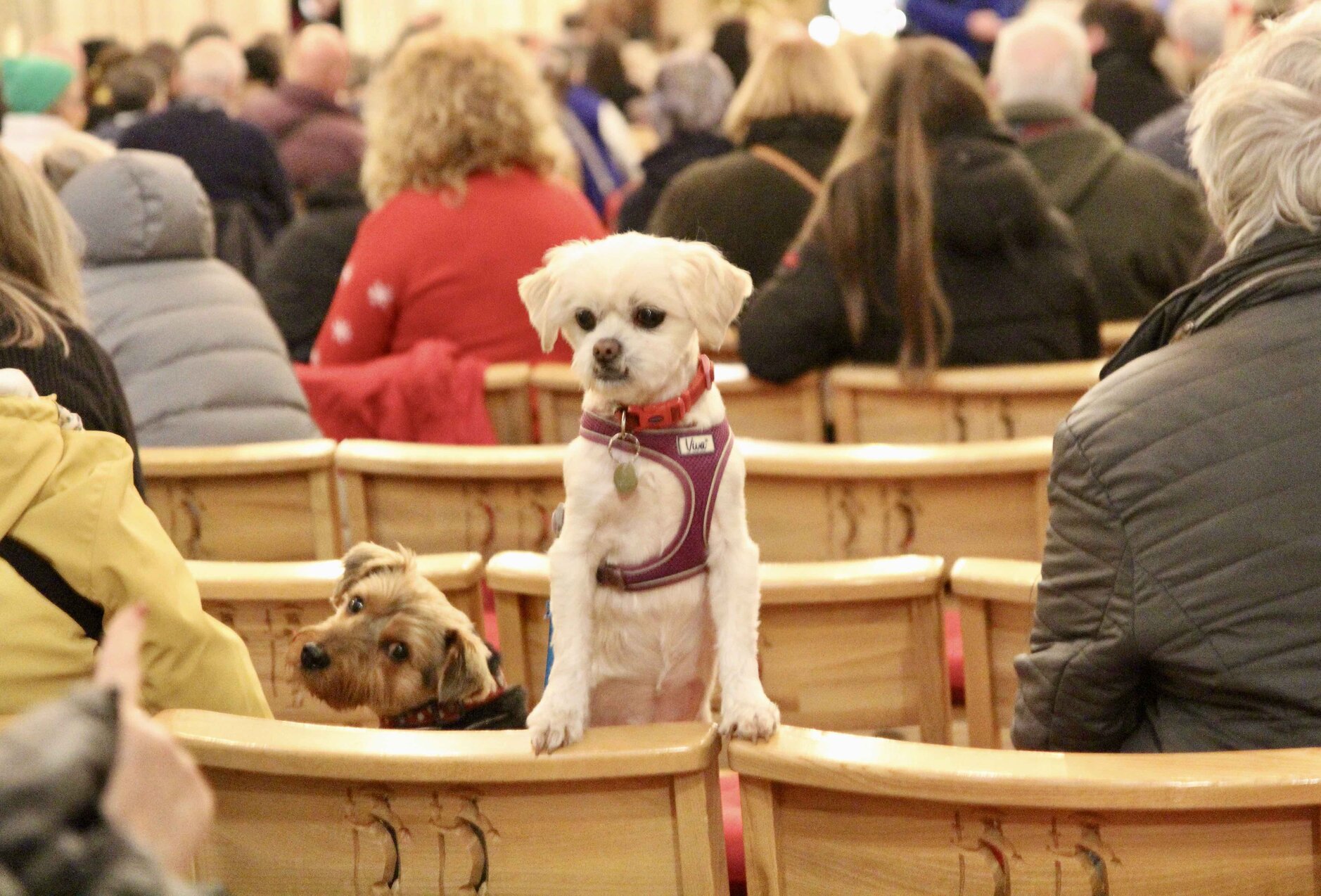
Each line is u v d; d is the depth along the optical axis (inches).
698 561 78.2
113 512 80.3
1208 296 79.2
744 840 69.8
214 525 131.6
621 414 77.4
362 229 178.7
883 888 67.1
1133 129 250.5
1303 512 70.4
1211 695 73.1
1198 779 59.9
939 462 116.1
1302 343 73.4
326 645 93.3
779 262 190.4
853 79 199.6
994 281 160.9
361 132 289.1
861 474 117.4
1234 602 71.2
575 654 74.9
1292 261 76.5
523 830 69.8
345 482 128.6
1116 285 190.7
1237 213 80.0
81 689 34.4
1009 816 63.5
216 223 241.4
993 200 156.6
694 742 67.4
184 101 244.7
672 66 235.6
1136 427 74.1
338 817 71.3
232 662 84.3
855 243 157.2
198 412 146.8
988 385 148.2
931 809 64.9
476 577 108.3
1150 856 62.6
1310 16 80.7
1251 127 77.9
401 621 93.4
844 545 123.0
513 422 168.2
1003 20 341.7
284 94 288.4
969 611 103.2
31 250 97.7
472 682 93.4
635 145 337.1
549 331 81.5
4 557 79.5
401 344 176.9
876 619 103.8
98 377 97.0
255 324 153.6
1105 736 78.8
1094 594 75.4
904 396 155.9
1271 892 63.1
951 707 111.7
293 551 131.9
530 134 176.4
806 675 105.6
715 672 84.1
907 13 346.9
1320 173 75.9
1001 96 198.8
